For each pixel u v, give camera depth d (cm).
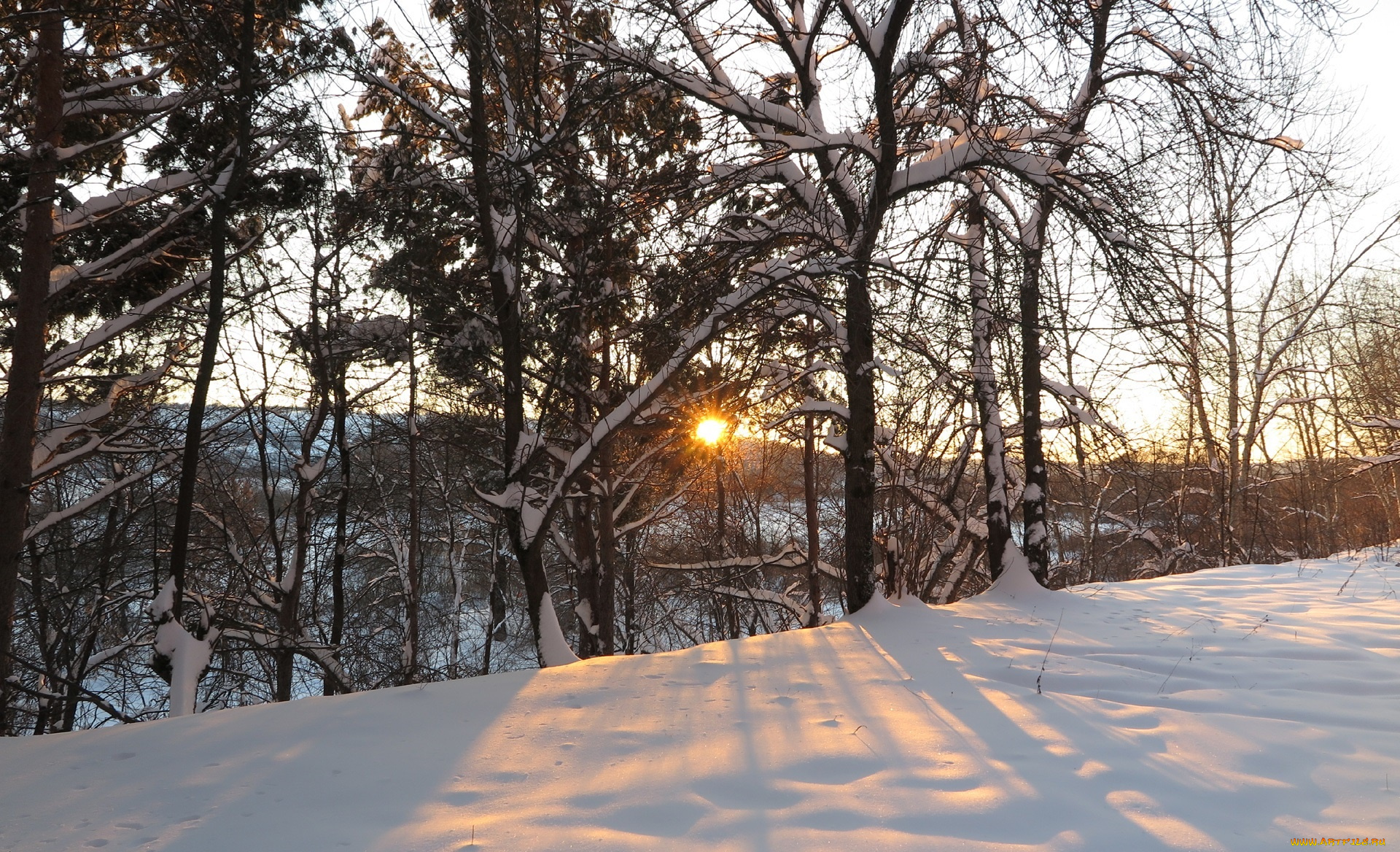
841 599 2034
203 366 899
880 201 870
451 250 1252
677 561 2334
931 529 1171
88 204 1047
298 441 1712
